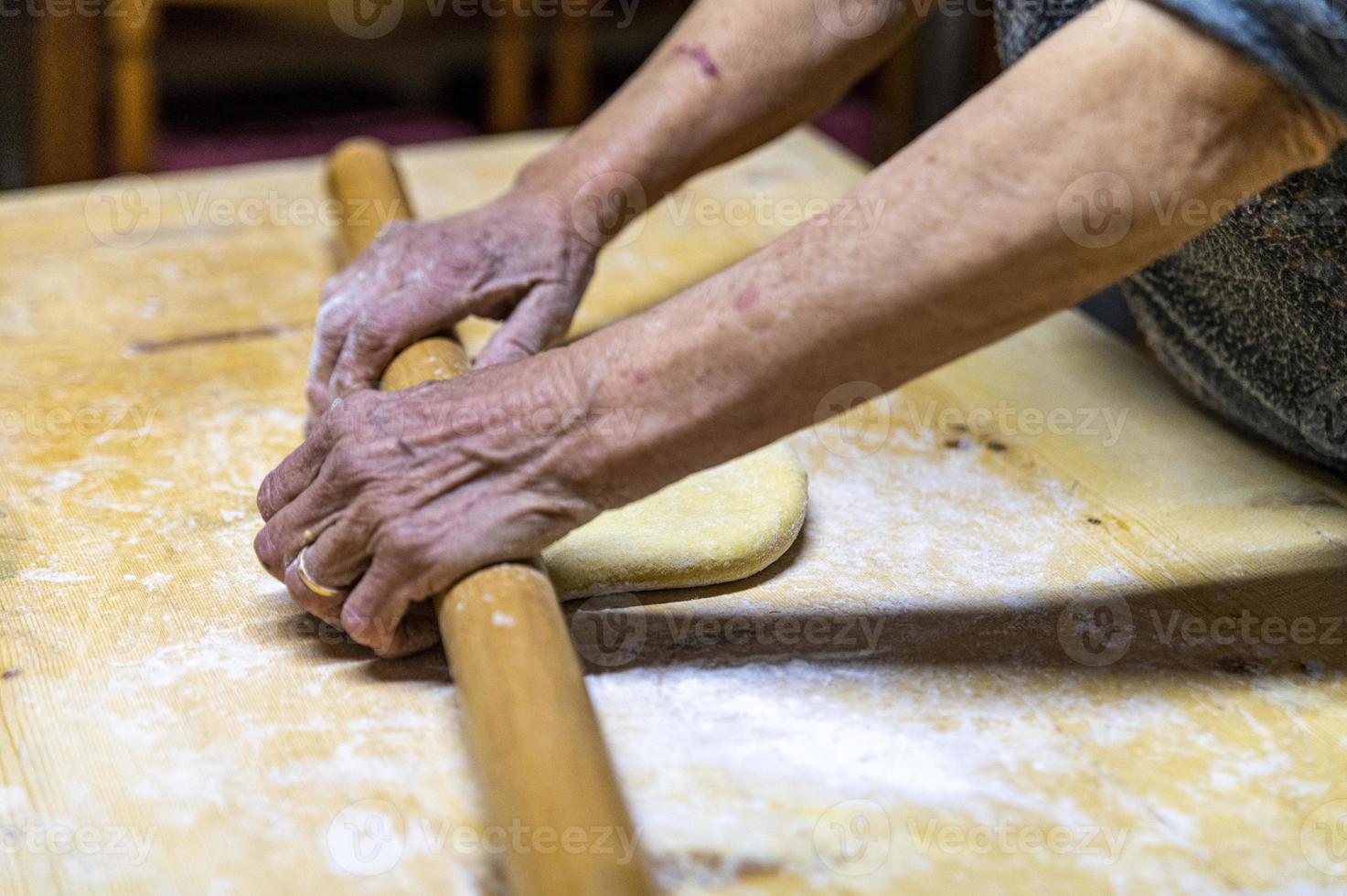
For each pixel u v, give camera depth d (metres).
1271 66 0.59
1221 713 0.81
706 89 1.11
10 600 0.90
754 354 0.70
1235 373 1.02
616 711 0.81
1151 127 0.62
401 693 0.83
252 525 0.99
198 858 0.70
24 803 0.73
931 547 0.97
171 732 0.79
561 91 2.44
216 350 1.23
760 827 0.73
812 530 0.99
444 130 2.63
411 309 1.06
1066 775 0.77
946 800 0.75
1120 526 0.99
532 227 1.12
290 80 2.84
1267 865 0.71
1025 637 0.88
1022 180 0.64
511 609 0.76
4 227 1.46
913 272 0.66
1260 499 1.03
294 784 0.75
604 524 0.93
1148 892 0.69
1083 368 1.22
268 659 0.85
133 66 1.98
